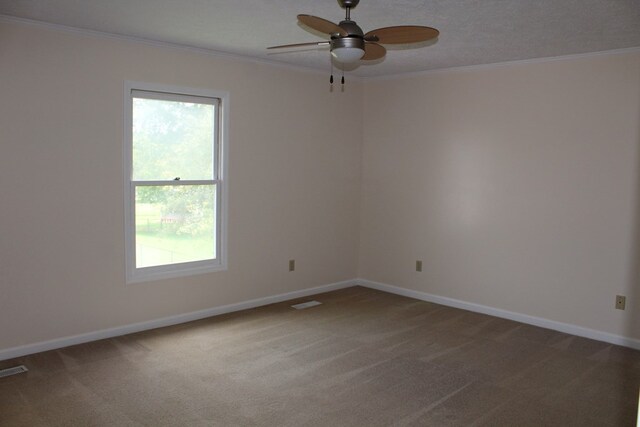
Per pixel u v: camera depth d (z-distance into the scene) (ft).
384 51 9.85
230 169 15.40
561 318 14.67
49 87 11.93
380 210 18.93
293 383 10.94
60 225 12.35
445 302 17.25
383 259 18.99
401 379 11.25
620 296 13.58
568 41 12.51
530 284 15.25
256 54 14.99
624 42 12.54
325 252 18.49
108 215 13.09
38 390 10.34
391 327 14.80
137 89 13.38
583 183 14.06
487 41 12.64
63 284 12.52
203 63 14.49
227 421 9.30
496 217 15.85
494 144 15.74
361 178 19.42
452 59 14.99
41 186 12.01
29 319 12.10
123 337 13.47
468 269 16.62
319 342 13.46
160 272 14.26
